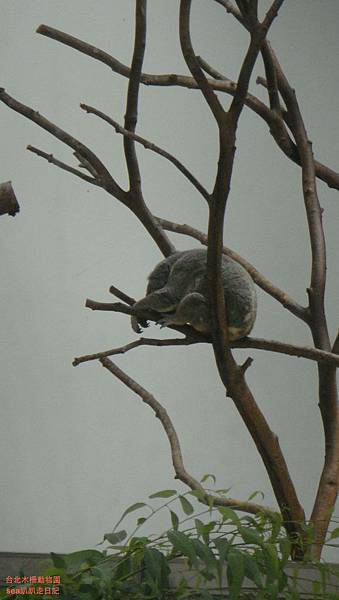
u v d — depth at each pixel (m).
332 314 14.41
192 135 14.67
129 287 14.05
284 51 15.11
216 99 5.73
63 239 14.16
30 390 13.70
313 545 7.01
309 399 14.24
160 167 14.48
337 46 15.27
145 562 5.53
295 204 14.76
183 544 5.34
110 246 14.19
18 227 14.14
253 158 14.81
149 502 13.45
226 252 8.21
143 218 7.13
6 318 13.86
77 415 13.70
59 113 14.38
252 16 6.28
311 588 6.90
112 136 14.41
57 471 13.49
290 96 8.30
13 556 12.23
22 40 14.61
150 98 14.70
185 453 13.73
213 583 6.71
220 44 14.89
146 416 13.82
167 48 14.74
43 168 14.30
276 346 6.50
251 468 13.84
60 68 14.54
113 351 6.52
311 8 15.32
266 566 5.59
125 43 14.76
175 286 6.63
